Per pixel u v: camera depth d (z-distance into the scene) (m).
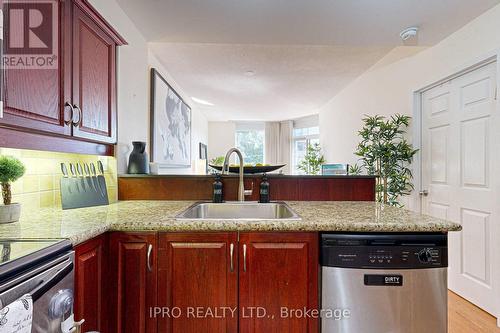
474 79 2.15
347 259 1.16
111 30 1.57
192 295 1.18
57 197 1.61
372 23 2.10
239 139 7.96
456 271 2.35
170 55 3.12
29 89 1.02
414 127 2.84
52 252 0.81
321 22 2.07
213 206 1.76
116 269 1.18
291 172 7.52
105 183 1.71
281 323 1.19
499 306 1.90
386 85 3.38
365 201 1.87
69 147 1.35
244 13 1.96
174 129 3.67
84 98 1.36
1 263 0.67
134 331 1.17
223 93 4.79
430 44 2.47
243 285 1.18
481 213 2.10
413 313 1.14
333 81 4.14
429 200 2.70
